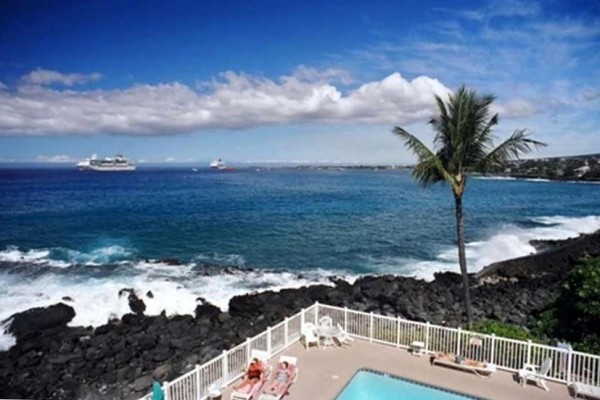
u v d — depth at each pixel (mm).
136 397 15297
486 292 27375
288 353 14000
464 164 16203
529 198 86875
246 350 12773
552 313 17031
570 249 36438
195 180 153000
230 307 24703
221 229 51219
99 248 41688
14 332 21719
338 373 12609
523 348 12461
